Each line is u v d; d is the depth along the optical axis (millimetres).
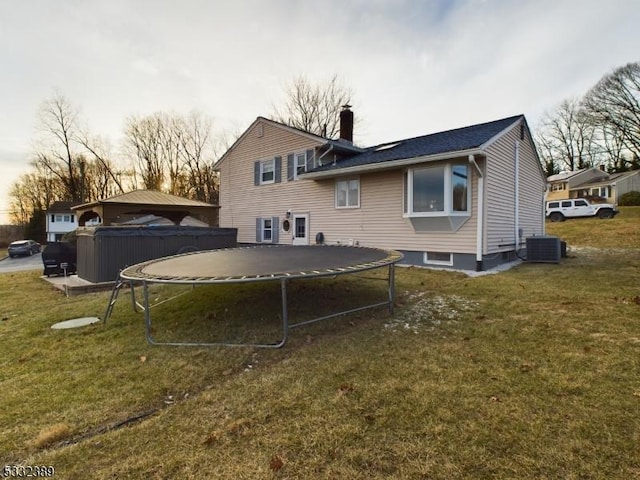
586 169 34438
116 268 8703
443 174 8938
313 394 2629
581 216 22953
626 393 2469
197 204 15422
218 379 3051
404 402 2455
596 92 32094
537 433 2041
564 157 39438
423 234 9945
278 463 1865
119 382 3000
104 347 3920
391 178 10625
